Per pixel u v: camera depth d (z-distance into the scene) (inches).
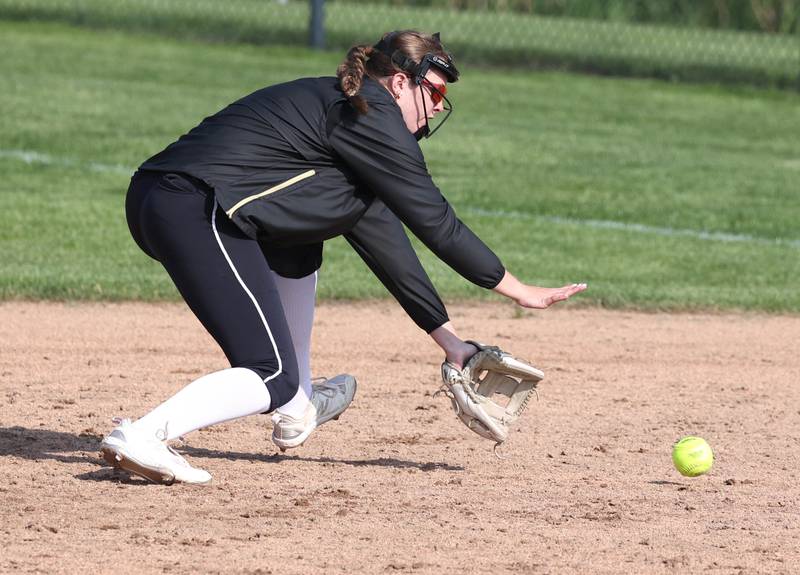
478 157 1657.2
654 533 516.4
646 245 1230.9
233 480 573.3
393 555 478.3
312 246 581.3
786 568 478.3
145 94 1953.7
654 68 2591.0
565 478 597.9
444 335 598.2
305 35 2657.5
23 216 1228.5
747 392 794.2
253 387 528.4
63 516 512.7
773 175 1637.6
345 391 639.1
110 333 887.1
